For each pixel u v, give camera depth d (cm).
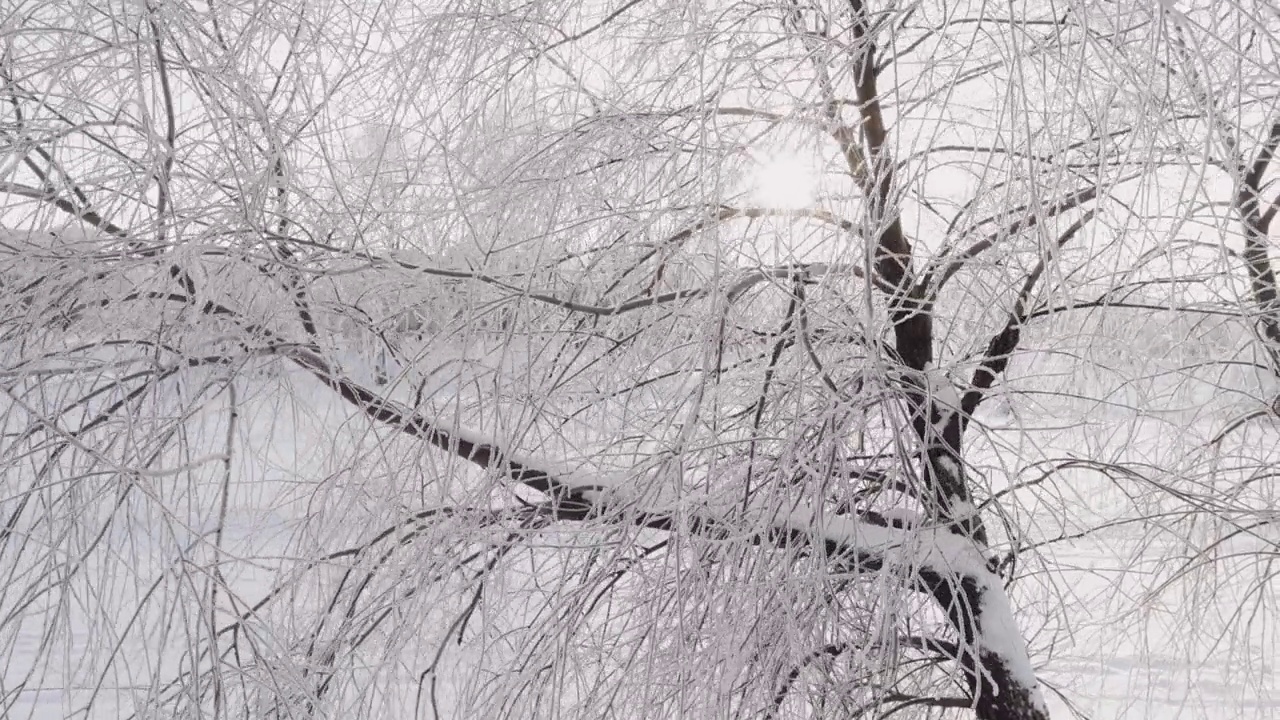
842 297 312
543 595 343
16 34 288
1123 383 370
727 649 291
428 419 307
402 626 302
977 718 349
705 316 313
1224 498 384
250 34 299
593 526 301
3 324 294
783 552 305
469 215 327
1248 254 367
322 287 327
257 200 301
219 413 308
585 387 358
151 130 277
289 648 317
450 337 311
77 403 298
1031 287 334
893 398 308
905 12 287
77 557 290
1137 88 234
